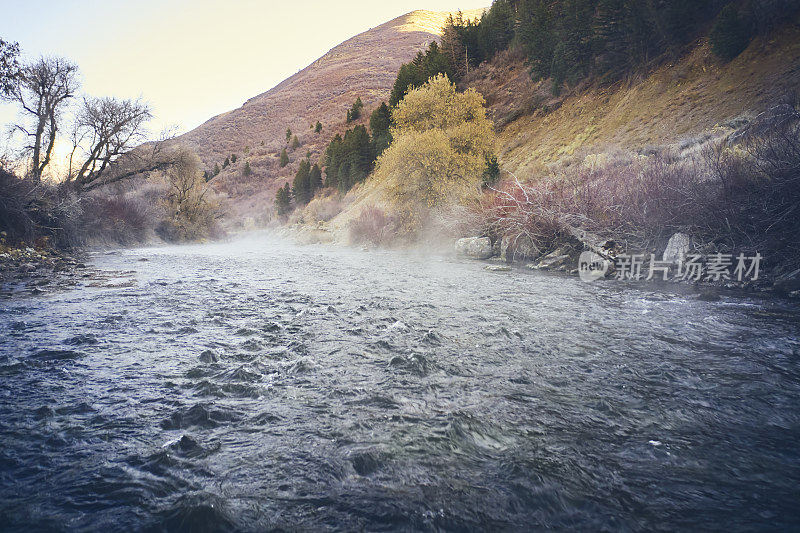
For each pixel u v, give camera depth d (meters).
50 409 3.32
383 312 7.21
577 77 35.00
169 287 10.37
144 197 41.16
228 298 8.70
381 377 4.05
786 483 2.32
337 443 2.79
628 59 30.45
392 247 27.48
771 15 21.84
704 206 11.00
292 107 183.75
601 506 2.12
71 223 24.20
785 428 2.98
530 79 41.72
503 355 4.73
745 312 7.02
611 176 15.91
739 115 19.11
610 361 4.50
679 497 2.20
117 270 14.88
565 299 8.53
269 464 2.53
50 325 6.21
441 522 2.01
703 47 25.58
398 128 34.28
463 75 55.72
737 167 10.70
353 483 2.34
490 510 2.10
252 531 1.95
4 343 5.23
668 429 2.97
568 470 2.45
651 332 5.75
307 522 2.01
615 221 14.15
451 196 25.36
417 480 2.37
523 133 35.34
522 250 17.11
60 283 11.05
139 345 5.17
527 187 18.62
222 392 3.70
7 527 1.96
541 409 3.32
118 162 32.12
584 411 3.28
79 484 2.33
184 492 2.25
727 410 3.28
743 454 2.63
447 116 32.22
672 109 23.77
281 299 8.59
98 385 3.86
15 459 2.58
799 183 9.16
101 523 2.00
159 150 34.09
